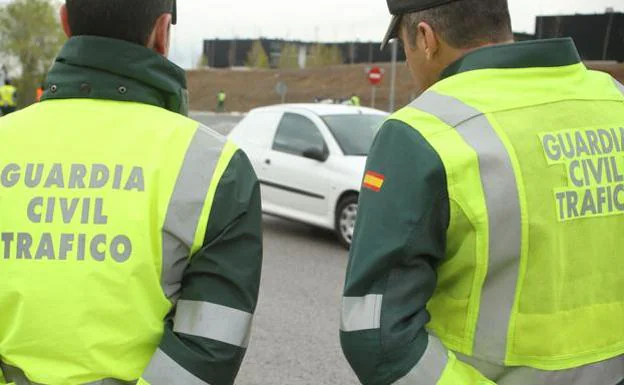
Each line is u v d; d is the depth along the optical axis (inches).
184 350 54.6
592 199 58.3
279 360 163.5
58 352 53.0
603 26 1729.8
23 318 53.2
